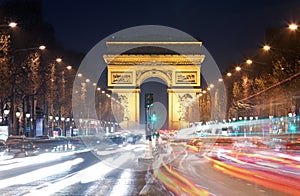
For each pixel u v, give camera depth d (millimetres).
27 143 71875
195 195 24125
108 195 24359
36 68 88688
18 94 88750
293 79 87812
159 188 27016
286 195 24281
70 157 57438
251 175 35000
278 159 52188
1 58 75438
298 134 98438
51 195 24297
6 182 30266
